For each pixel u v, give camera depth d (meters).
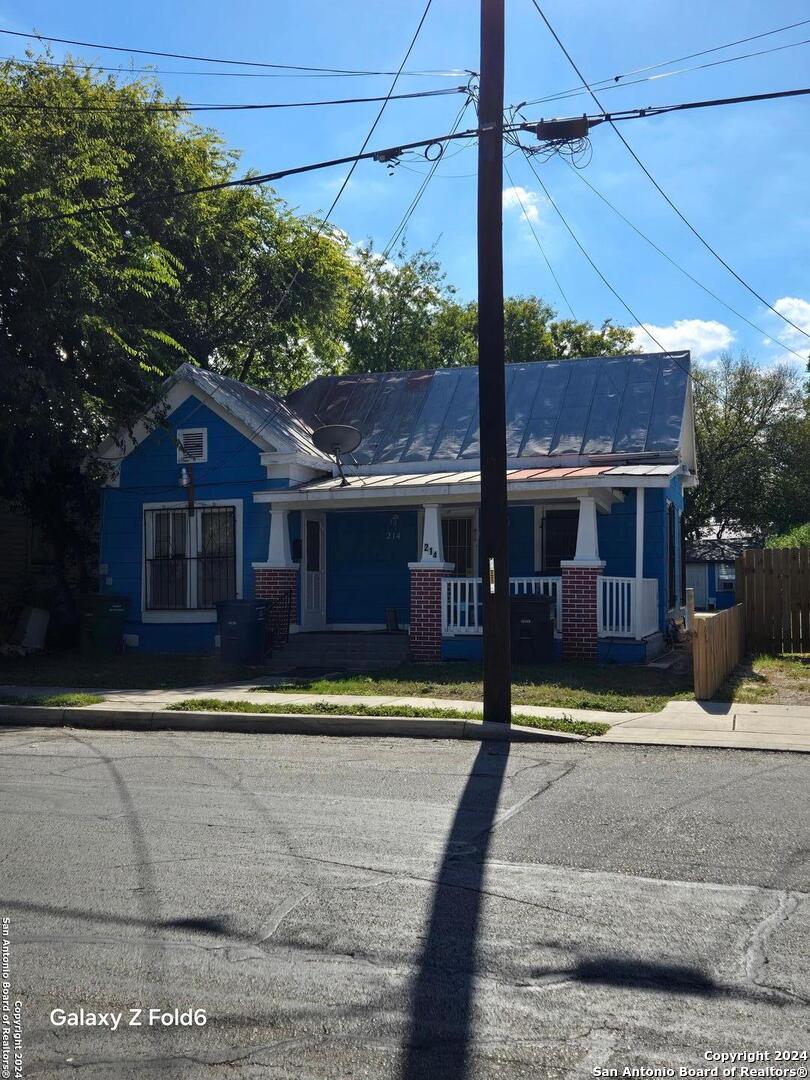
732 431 40.56
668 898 5.37
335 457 18.78
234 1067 3.69
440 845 6.38
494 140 10.98
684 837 6.50
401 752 9.81
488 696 10.84
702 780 8.24
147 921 5.11
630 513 17.98
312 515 19.22
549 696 12.52
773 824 6.79
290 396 22.38
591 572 15.53
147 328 19.69
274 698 12.87
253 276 25.38
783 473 40.47
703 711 11.59
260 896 5.45
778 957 4.59
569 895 5.43
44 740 10.88
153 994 4.29
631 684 13.37
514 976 4.43
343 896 5.44
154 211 21.58
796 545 29.20
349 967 4.54
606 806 7.35
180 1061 3.74
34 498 19.86
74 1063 3.73
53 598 20.34
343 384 22.12
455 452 18.92
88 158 17.50
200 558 19.09
